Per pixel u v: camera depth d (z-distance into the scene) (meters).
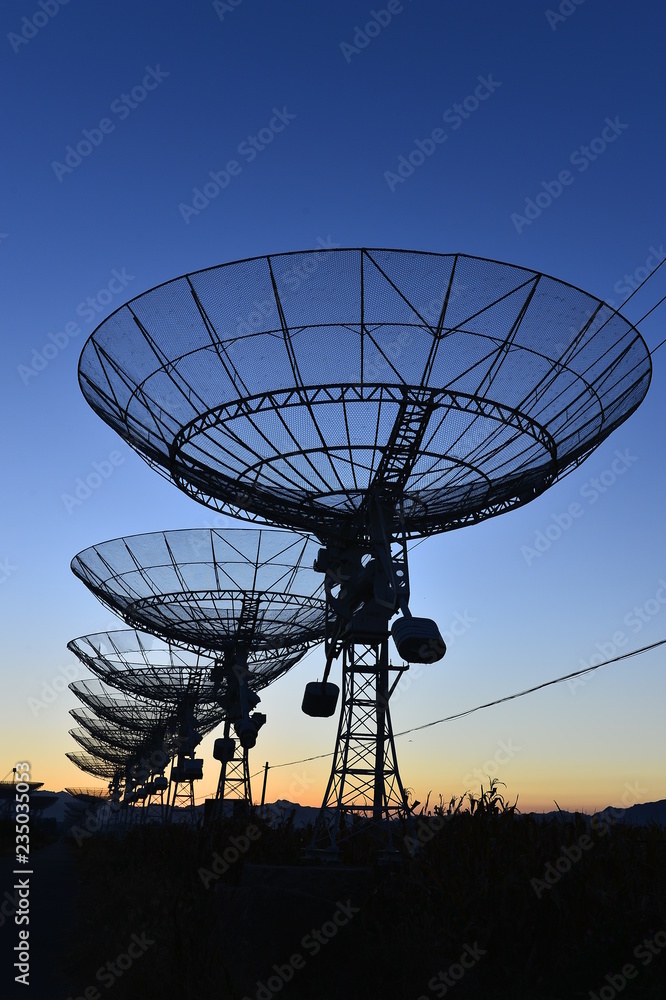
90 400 23.55
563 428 21.38
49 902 25.52
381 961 13.11
